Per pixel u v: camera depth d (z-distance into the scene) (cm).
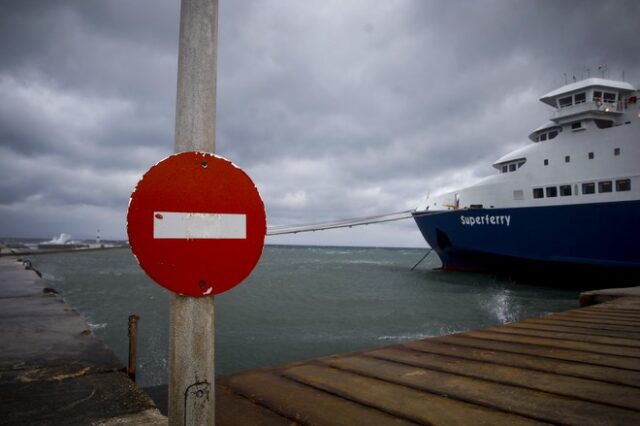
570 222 2498
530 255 2675
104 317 1848
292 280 3844
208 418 195
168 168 185
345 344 1419
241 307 2247
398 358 505
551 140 2675
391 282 3541
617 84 2553
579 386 381
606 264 2353
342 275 4409
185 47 198
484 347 564
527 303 2320
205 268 191
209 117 199
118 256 8500
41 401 384
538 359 491
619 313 890
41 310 871
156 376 1056
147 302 2289
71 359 519
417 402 349
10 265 1984
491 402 344
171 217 184
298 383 412
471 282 3234
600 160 2397
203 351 195
